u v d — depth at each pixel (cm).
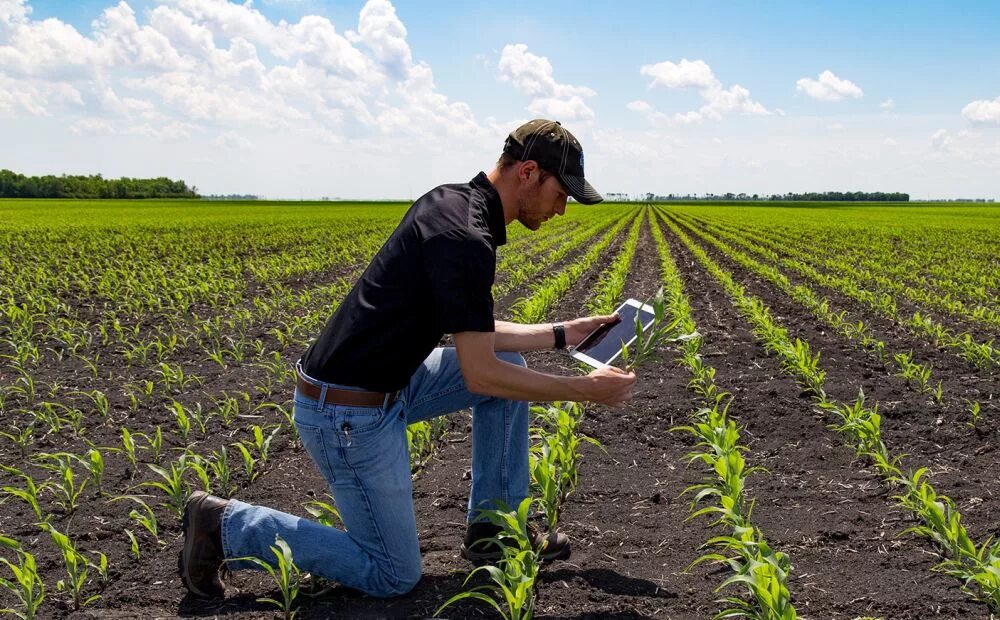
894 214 6241
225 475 432
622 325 358
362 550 302
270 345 857
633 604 310
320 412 288
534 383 286
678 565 345
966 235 3114
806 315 1083
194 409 602
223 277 1497
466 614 301
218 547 302
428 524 392
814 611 305
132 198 12825
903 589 321
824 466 474
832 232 3378
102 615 303
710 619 298
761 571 265
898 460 486
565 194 294
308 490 442
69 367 744
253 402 622
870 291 1368
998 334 952
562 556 352
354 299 287
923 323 910
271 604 310
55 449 510
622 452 503
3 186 11650
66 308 1056
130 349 835
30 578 291
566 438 409
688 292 1345
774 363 747
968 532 377
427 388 332
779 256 2167
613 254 2192
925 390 640
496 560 343
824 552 357
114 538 379
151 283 1309
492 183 293
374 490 293
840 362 763
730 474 352
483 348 276
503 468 338
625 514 403
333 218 4522
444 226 272
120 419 577
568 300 1223
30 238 2458
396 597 315
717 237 3050
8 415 581
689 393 635
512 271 1524
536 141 283
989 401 610
